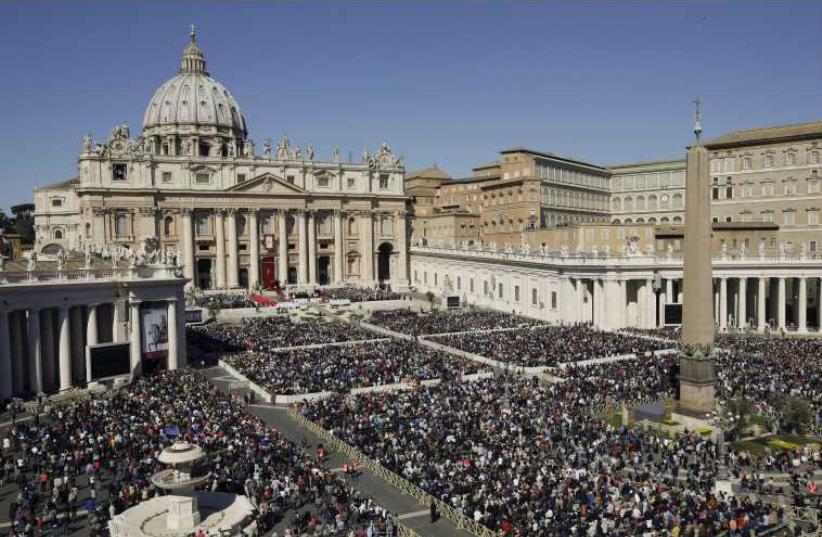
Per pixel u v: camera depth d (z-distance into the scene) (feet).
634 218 475.72
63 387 179.93
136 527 97.66
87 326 189.06
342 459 129.90
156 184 390.63
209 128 534.78
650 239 325.21
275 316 310.86
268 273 418.92
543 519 95.55
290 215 424.87
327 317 314.35
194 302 329.52
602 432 137.90
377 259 451.53
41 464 117.50
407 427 138.10
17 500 103.81
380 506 108.47
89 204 373.40
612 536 92.22
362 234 442.91
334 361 202.08
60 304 178.81
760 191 351.46
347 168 438.81
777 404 148.05
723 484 110.63
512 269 337.11
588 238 327.88
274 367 196.85
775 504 106.52
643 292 285.23
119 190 377.50
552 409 150.61
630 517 97.14
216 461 118.93
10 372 167.94
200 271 407.85
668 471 120.16
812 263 278.87
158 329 199.93
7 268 175.01
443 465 118.52
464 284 388.57
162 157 390.83
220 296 361.71
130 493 106.42
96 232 375.04
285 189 417.69
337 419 147.54
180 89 537.65
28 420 151.43
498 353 212.43
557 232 350.84
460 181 511.81
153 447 123.13
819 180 330.13
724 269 285.64
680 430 144.25
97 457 118.93
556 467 116.47
